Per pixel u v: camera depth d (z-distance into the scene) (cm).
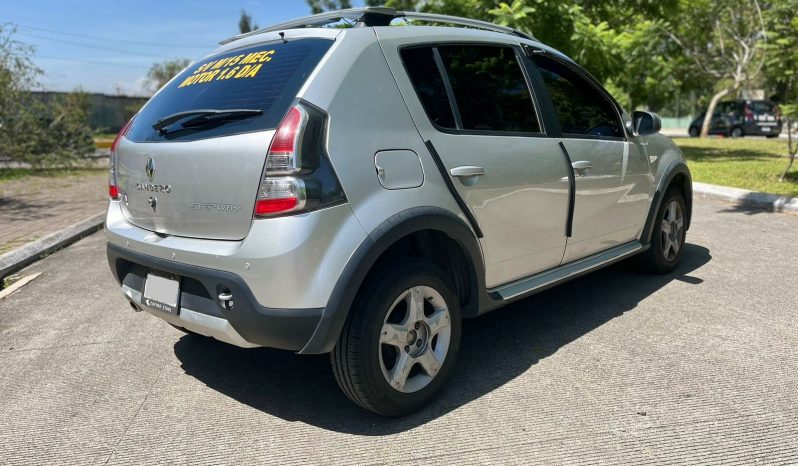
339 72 266
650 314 405
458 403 296
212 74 311
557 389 305
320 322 248
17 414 303
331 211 249
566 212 363
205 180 267
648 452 248
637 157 426
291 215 245
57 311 463
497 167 315
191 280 278
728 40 2380
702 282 470
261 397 313
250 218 253
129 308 465
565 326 390
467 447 257
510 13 1075
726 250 564
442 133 296
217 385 328
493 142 317
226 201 260
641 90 1595
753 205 782
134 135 320
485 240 314
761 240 597
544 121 356
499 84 338
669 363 330
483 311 320
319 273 248
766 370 318
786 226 657
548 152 348
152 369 351
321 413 293
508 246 329
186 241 279
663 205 468
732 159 1402
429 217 276
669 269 494
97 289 518
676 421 271
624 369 325
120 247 315
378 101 274
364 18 294
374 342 262
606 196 396
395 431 273
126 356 371
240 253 252
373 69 278
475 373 328
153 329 418
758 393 294
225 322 261
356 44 278
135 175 307
